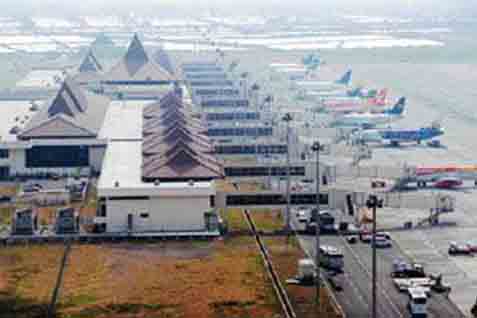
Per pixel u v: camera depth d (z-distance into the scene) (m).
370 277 153.62
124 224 182.12
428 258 166.00
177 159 195.62
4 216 193.38
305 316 133.00
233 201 191.62
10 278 151.38
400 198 199.50
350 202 196.12
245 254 166.75
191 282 148.88
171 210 182.25
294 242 175.88
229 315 133.12
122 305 137.25
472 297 143.62
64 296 141.88
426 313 134.00
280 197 193.50
